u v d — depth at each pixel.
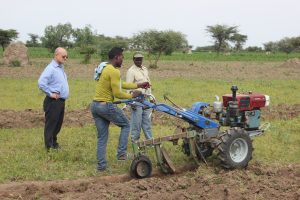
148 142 7.60
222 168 7.89
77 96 17.38
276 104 15.50
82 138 9.99
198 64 45.59
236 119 8.28
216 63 48.66
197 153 8.16
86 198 6.65
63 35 61.22
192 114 7.88
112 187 7.01
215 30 67.12
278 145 9.67
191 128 8.11
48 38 61.19
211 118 8.43
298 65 42.19
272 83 23.80
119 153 8.07
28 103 15.56
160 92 18.69
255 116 8.46
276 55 74.38
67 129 11.01
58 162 8.37
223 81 24.69
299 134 10.76
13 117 12.31
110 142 9.84
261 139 10.08
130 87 8.20
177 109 7.88
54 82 9.00
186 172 7.97
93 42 50.53
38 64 38.09
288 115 13.23
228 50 86.00
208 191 6.87
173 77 27.92
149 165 7.57
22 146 9.47
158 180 7.27
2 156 8.64
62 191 7.10
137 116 9.02
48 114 9.00
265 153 9.02
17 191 7.06
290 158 8.78
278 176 7.66
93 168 8.10
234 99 8.13
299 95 18.47
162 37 37.97
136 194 6.76
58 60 9.14
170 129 11.13
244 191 6.81
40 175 7.67
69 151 8.84
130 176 7.69
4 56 36.72
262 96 8.51
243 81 25.03
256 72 34.25
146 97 7.92
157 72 32.84
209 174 7.60
